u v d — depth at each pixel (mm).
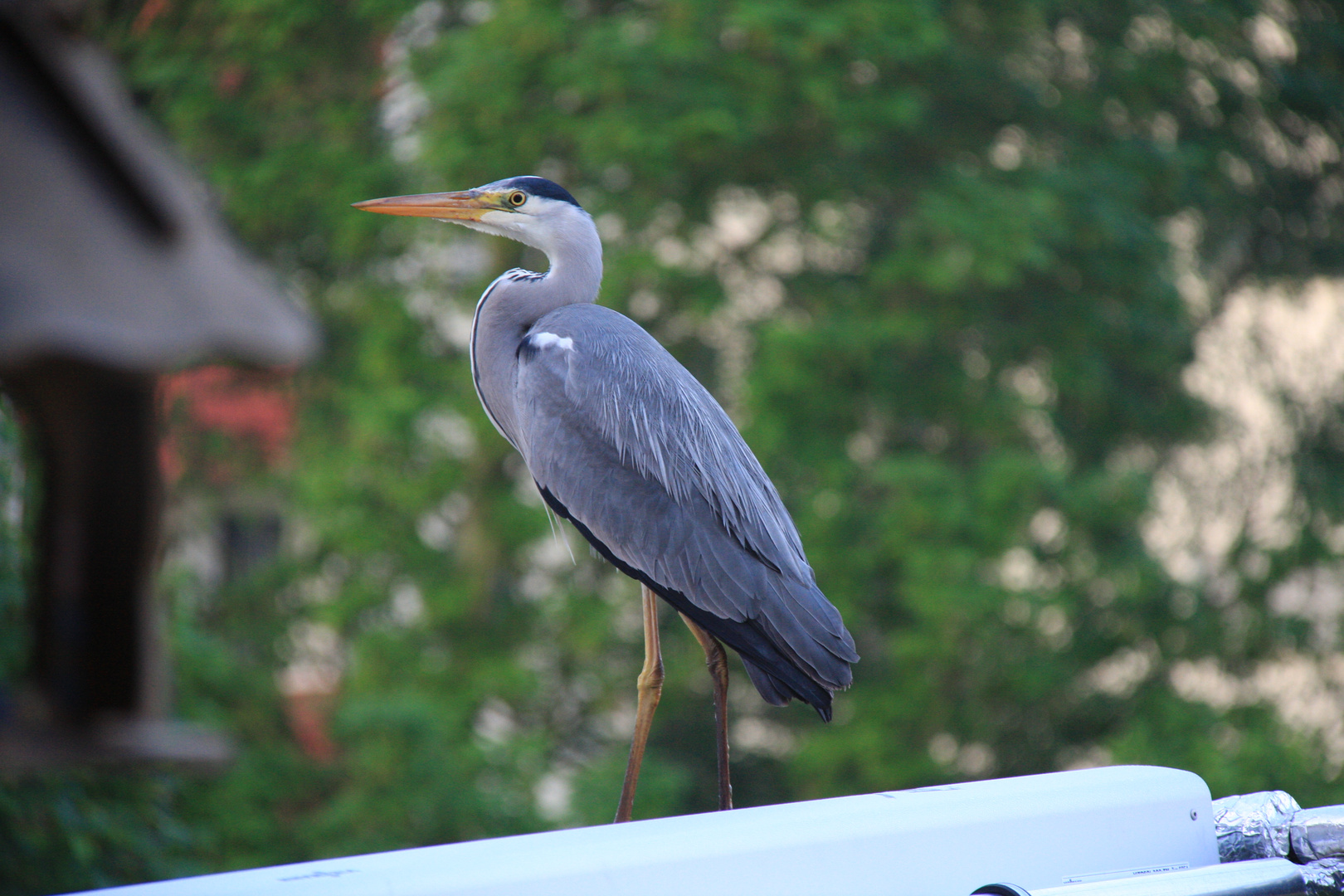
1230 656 14688
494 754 12469
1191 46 14664
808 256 14617
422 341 13828
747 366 14062
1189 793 3637
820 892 3014
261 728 10883
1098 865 3428
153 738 2461
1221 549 15977
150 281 2428
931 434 15297
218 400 13820
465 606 13641
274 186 13430
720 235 14523
